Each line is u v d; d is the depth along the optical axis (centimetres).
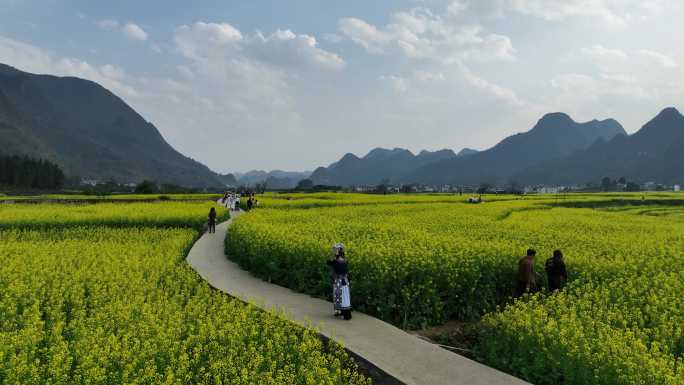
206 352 830
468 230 2320
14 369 681
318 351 827
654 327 929
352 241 1650
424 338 1059
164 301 1105
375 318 1114
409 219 2972
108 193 8706
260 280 1502
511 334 891
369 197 6881
